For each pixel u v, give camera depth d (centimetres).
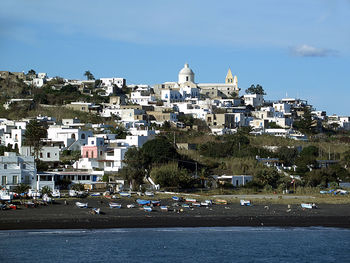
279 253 8994
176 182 14800
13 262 8031
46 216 10538
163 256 8619
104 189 13738
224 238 9856
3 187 12075
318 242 9750
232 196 14200
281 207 12644
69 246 8925
